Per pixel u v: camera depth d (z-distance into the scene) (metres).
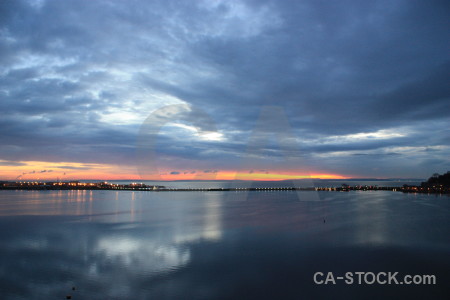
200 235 24.83
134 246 21.20
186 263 17.34
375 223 31.05
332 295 13.11
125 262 17.55
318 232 26.11
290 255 18.92
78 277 15.19
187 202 57.53
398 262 17.47
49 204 52.50
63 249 20.52
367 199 65.19
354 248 20.58
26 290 13.59
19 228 28.28
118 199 64.94
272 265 17.00
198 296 12.98
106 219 34.00
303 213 39.72
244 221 32.41
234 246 21.16
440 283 14.34
